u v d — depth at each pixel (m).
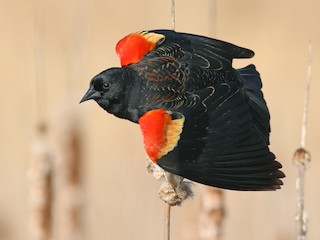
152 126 8.05
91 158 16.28
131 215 14.43
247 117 7.99
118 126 19.05
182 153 7.98
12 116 18.69
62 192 12.71
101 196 14.98
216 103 8.04
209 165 7.95
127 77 8.49
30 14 23.62
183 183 8.35
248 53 8.41
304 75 22.36
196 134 7.98
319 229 15.12
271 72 22.38
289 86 21.75
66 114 12.85
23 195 16.19
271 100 20.94
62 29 22.39
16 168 17.05
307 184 15.99
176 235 14.07
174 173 8.04
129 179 15.27
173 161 8.01
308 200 15.62
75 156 12.77
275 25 25.44
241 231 14.32
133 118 8.58
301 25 25.27
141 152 17.02
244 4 26.69
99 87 8.61
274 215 14.16
